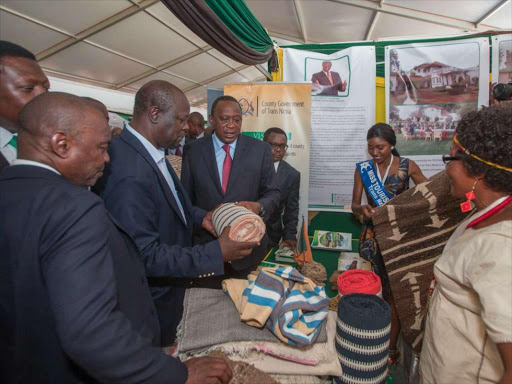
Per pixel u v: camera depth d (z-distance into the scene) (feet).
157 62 24.66
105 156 2.56
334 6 14.83
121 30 18.95
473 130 2.46
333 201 9.79
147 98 3.70
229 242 3.65
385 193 6.81
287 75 9.45
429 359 3.05
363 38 18.42
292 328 3.01
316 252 8.03
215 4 5.23
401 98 8.81
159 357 2.14
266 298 3.25
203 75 29.86
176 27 19.77
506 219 2.43
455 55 8.32
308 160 8.96
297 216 8.62
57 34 18.04
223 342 3.10
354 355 2.93
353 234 10.32
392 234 5.15
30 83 3.20
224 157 6.48
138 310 2.60
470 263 2.43
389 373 4.30
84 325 1.78
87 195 2.13
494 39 8.04
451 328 2.79
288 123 8.92
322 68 9.21
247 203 5.27
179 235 4.08
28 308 1.95
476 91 8.33
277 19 17.56
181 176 6.67
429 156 8.88
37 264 1.91
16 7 15.20
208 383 2.37
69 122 2.22
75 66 22.66
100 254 1.98
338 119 9.32
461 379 2.74
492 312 2.15
